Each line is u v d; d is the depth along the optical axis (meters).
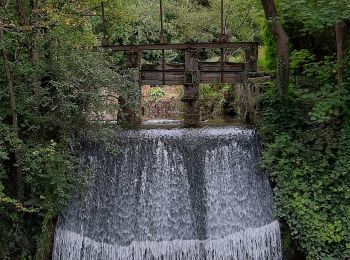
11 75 7.29
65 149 7.77
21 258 7.29
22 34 7.30
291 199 7.81
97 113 8.02
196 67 9.53
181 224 8.09
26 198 7.54
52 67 7.79
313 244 7.44
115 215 8.12
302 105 8.60
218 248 8.05
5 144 7.21
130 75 8.88
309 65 8.88
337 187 7.54
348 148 7.65
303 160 7.96
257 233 8.09
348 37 8.04
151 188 8.22
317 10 7.00
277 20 8.33
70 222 8.05
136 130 8.96
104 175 8.30
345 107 7.79
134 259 7.96
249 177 8.38
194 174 8.29
